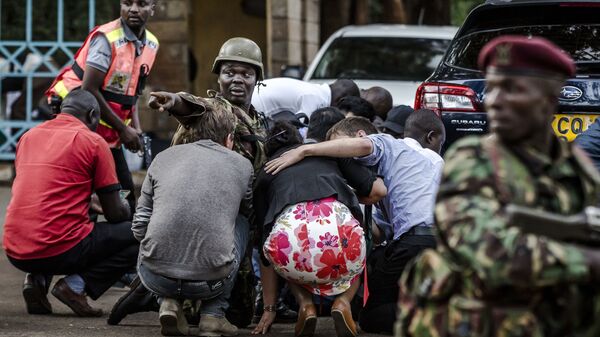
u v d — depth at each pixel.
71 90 7.96
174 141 6.70
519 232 3.13
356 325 7.20
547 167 3.30
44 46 14.35
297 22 17.48
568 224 3.15
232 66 6.99
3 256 10.00
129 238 7.19
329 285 6.40
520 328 3.23
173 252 6.28
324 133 7.20
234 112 6.86
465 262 3.19
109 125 8.49
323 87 9.09
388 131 8.38
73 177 7.07
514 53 3.26
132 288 6.92
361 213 6.48
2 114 15.01
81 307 7.27
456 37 8.23
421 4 23.14
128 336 6.61
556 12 7.87
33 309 7.37
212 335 6.48
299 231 6.28
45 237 7.00
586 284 3.23
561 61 3.26
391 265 6.76
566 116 7.48
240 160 6.47
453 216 3.19
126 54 8.52
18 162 7.20
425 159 6.82
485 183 3.22
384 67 13.14
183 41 17.16
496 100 3.29
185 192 6.30
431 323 3.35
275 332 6.87
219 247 6.27
